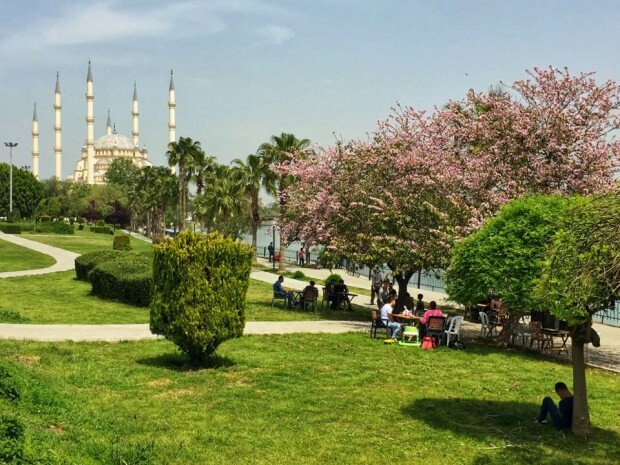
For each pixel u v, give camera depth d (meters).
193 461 8.23
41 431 8.07
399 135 22.53
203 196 65.19
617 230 7.52
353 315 23.39
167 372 12.88
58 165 186.62
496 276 12.76
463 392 12.25
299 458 8.53
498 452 9.04
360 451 8.88
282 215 27.59
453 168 20.64
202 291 13.10
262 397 11.32
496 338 18.42
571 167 19.28
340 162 22.66
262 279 37.44
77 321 19.17
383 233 20.92
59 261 41.91
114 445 8.29
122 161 145.88
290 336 17.75
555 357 16.33
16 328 17.19
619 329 22.20
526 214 13.15
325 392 11.82
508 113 20.12
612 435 9.99
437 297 30.81
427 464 8.50
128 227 118.56
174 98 172.38
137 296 22.83
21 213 100.12
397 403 11.29
